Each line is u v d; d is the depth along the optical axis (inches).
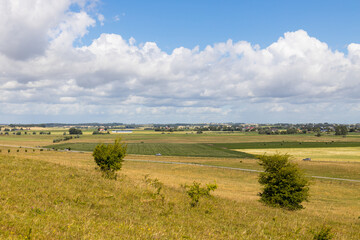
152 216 536.4
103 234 363.3
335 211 1236.5
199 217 595.2
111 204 578.9
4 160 882.1
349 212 1240.2
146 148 6205.7
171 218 544.7
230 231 505.4
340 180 2529.5
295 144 7185.0
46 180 677.9
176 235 414.3
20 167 792.3
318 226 695.7
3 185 554.3
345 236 615.8
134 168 2832.2
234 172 2849.4
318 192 1924.2
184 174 2620.6
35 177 690.2
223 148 6318.9
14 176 665.0
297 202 1071.0
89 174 927.0
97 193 655.8
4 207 409.7
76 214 449.1
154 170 2785.4
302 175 1079.6
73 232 355.6
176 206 667.4
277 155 1118.4
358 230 744.3
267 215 773.3
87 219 432.1
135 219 487.5
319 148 6190.9
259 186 2082.9
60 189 615.2
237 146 6801.2
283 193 1064.8
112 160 1309.1
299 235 550.9
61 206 489.7
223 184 2041.1
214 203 789.2
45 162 1024.2
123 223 441.7
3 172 687.1
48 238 319.9
